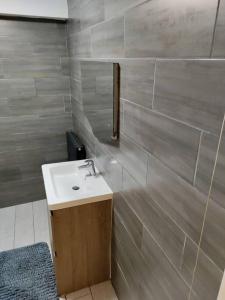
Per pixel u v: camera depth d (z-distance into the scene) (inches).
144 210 42.5
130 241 51.9
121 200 54.2
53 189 61.7
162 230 36.9
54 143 102.0
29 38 84.0
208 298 28.2
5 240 87.5
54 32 86.1
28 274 73.7
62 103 96.9
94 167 70.2
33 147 99.3
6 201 104.0
